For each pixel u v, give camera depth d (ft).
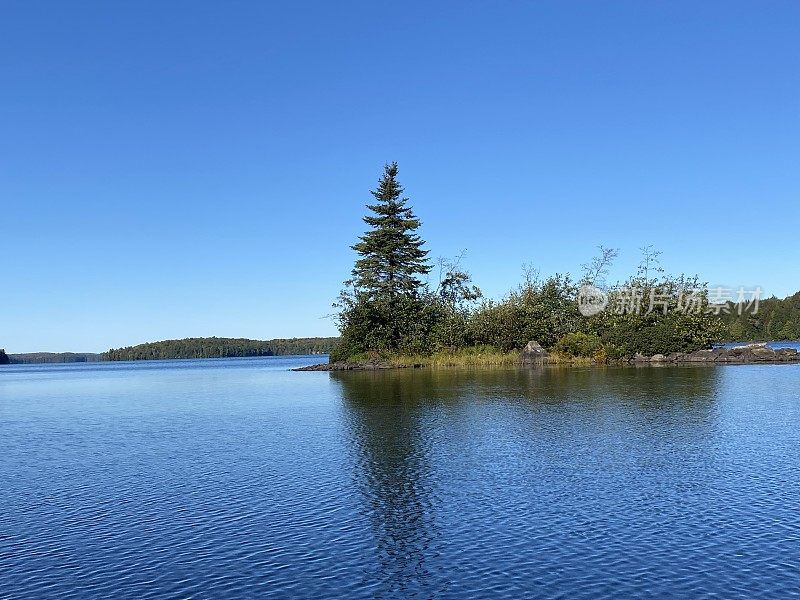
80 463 59.06
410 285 216.95
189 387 157.79
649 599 28.22
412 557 33.53
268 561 33.55
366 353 206.39
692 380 120.88
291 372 211.00
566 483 46.29
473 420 75.41
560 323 208.13
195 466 55.77
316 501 43.62
